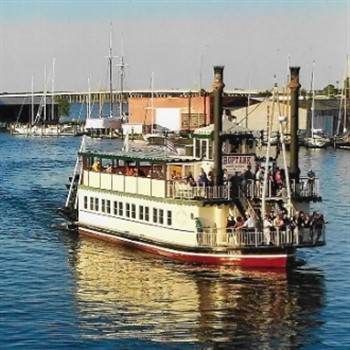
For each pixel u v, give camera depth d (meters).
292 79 85.38
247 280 76.25
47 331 62.47
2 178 169.75
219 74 81.69
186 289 73.44
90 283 75.62
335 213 119.56
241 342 61.03
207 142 84.56
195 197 81.25
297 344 60.78
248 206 81.19
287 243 78.31
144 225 87.56
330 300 70.94
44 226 104.50
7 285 75.06
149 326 64.00
